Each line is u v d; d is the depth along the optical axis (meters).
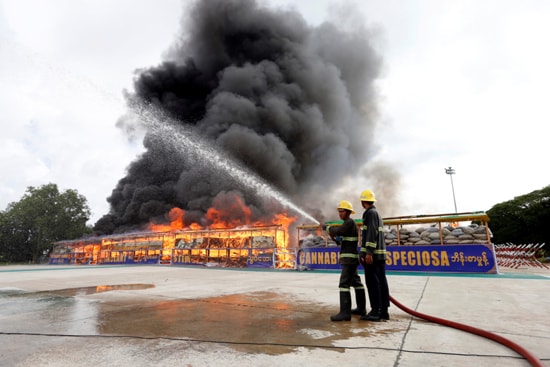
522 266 13.59
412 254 9.91
